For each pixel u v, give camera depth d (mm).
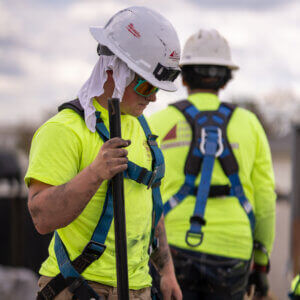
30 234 15078
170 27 4094
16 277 14070
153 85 3938
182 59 6277
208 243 5715
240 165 5863
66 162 3840
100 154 3551
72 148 3867
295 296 6379
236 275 5742
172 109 6145
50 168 3791
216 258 5707
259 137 6066
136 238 4219
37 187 3822
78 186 3580
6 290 12805
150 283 4484
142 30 3980
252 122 6094
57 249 4121
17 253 15016
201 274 5723
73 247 4043
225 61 6246
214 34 6320
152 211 4484
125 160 3574
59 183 3803
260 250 6211
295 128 12508
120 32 3996
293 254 12672
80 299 3955
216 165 5840
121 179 3709
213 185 5793
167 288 4883
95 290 4039
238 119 6039
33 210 3752
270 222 6078
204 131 5898
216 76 6180
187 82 6281
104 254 4027
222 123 5957
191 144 5902
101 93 3998
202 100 6133
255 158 6051
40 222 3738
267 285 6375
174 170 5914
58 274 4055
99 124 3996
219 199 5801
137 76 3965
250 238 5879
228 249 5723
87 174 3566
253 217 5938
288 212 30531
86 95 4070
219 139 5859
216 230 5719
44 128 3936
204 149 5832
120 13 4086
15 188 15461
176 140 5961
